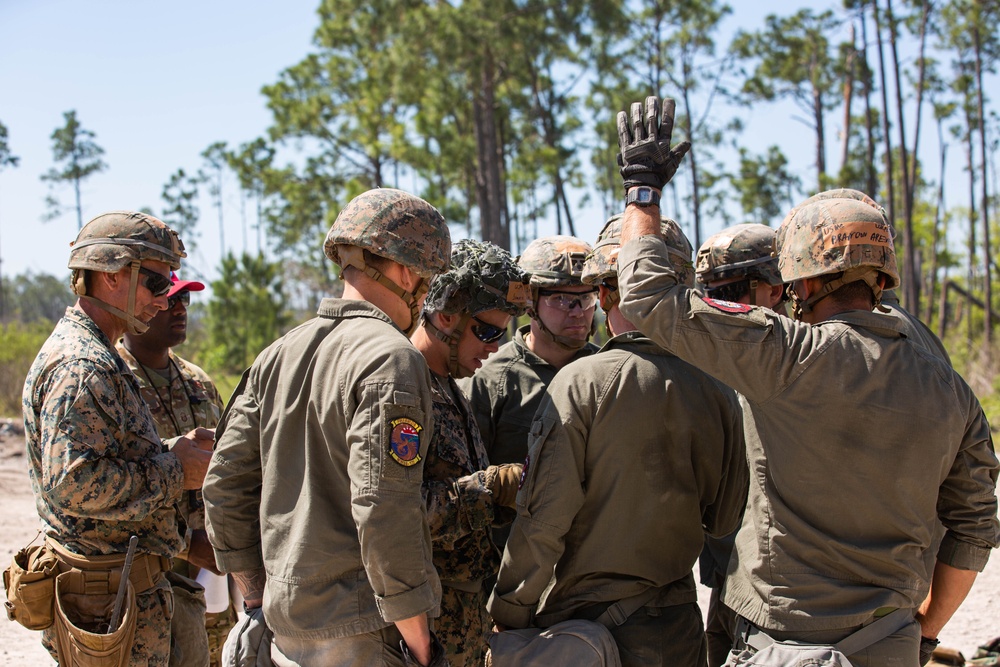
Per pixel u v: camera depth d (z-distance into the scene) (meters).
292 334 2.63
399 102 25.81
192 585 3.58
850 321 2.39
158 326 3.97
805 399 2.33
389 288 2.59
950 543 2.55
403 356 2.36
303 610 2.38
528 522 2.66
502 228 28.38
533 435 2.71
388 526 2.25
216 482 2.67
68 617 2.83
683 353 2.43
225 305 32.12
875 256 2.39
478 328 2.91
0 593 5.67
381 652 2.38
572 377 2.72
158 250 3.06
